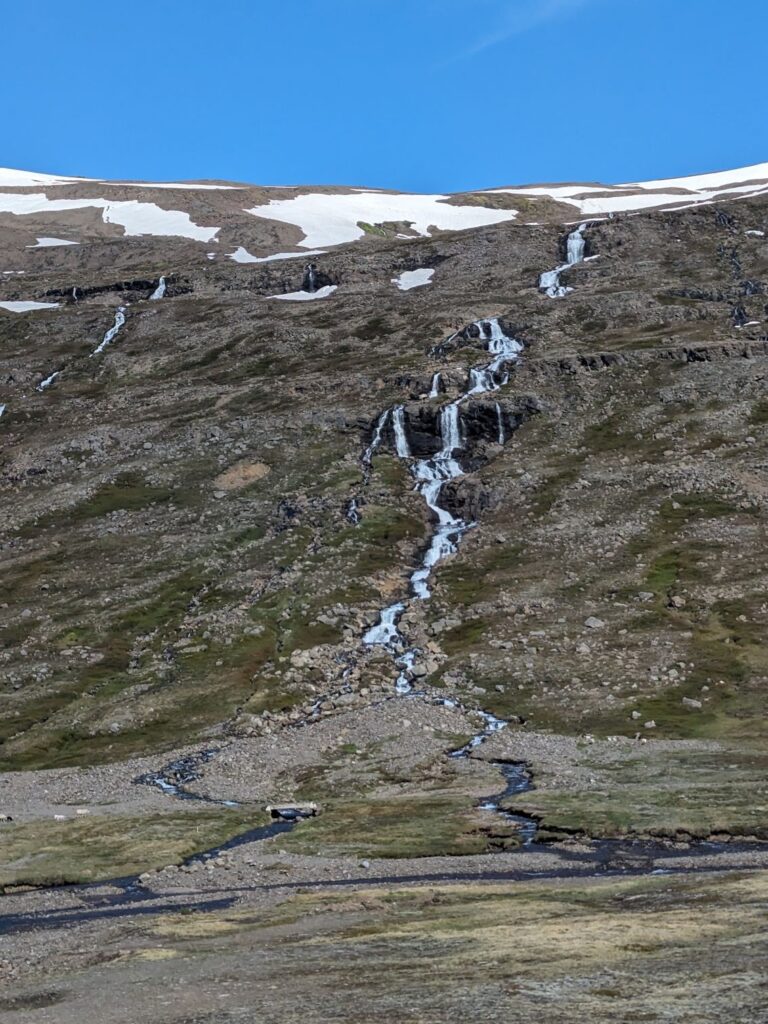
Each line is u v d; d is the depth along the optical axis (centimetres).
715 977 2847
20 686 10725
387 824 6400
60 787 8156
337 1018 2786
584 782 7219
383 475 15738
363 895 4722
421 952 3506
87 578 13350
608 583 11950
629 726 8850
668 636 10606
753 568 11894
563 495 14412
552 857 5522
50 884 5506
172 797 7569
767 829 5831
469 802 6862
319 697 10131
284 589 12488
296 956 3628
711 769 7425
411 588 12675
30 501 16238
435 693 9994
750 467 14350
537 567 12631
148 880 5438
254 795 7550
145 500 15725
